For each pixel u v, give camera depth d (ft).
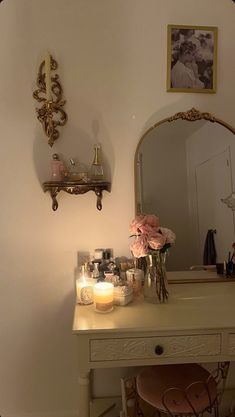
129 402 4.26
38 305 4.74
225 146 4.89
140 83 4.80
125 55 4.77
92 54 4.74
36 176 4.69
